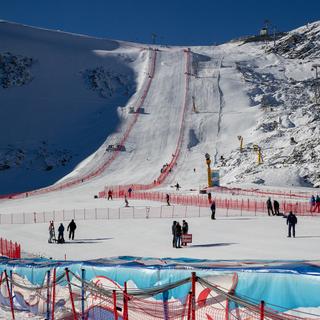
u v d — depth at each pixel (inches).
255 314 347.6
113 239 1254.3
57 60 6358.3
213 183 2559.1
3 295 601.3
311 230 1213.7
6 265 599.8
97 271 470.0
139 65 6466.5
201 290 379.9
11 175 3865.7
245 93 5324.8
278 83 5841.5
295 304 335.3
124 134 4276.6
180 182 3073.3
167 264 433.7
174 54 6752.0
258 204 1831.9
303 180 2785.4
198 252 970.1
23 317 545.0
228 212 1690.5
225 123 4414.4
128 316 427.2
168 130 4293.8
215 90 5374.0
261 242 1055.6
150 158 3767.2
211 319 371.2
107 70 6215.6
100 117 4896.7
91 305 470.0
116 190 2773.1
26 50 6432.1
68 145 4370.1
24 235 1424.7
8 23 7091.5
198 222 1466.5
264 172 2906.0
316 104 4377.5
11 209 2279.8
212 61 6673.2
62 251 1101.7
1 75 5728.3
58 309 508.7
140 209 1905.8
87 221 1674.5
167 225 1451.8
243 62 6756.9
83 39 7342.5
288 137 3631.9
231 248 997.2
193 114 4675.2
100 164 3693.4
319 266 354.9
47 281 528.7
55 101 5349.4
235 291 363.9
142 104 5044.3
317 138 3321.9
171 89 5442.9
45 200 2630.4
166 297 403.5
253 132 4072.3
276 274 346.9
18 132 4613.7
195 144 4025.6
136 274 434.0
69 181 3371.1
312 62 6894.7
